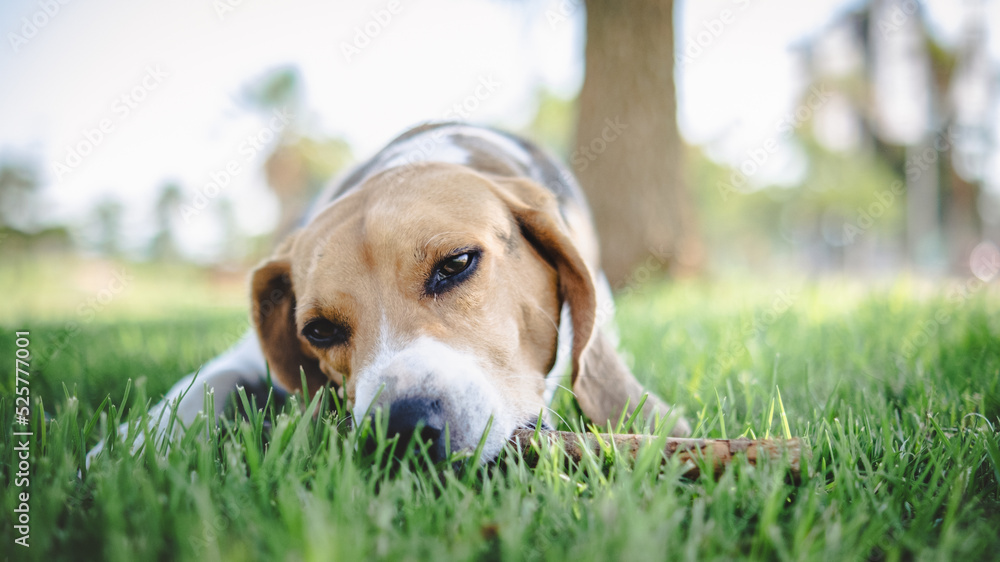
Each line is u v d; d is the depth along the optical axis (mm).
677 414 396
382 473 350
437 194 452
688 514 327
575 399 472
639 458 347
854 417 448
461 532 310
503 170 548
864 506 326
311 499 322
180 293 2850
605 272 1385
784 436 386
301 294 462
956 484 336
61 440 381
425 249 427
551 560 284
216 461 369
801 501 329
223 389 466
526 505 317
